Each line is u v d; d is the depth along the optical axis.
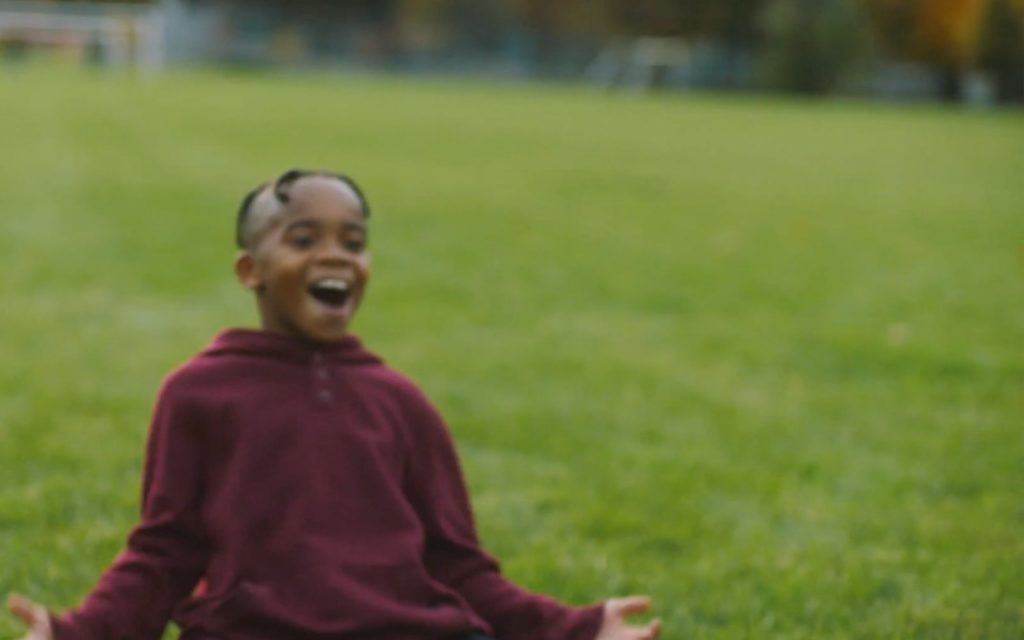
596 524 4.54
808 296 9.21
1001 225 13.95
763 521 4.71
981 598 4.00
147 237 10.26
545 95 38.59
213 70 44.78
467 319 7.88
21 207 11.55
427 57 57.06
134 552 2.62
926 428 5.98
